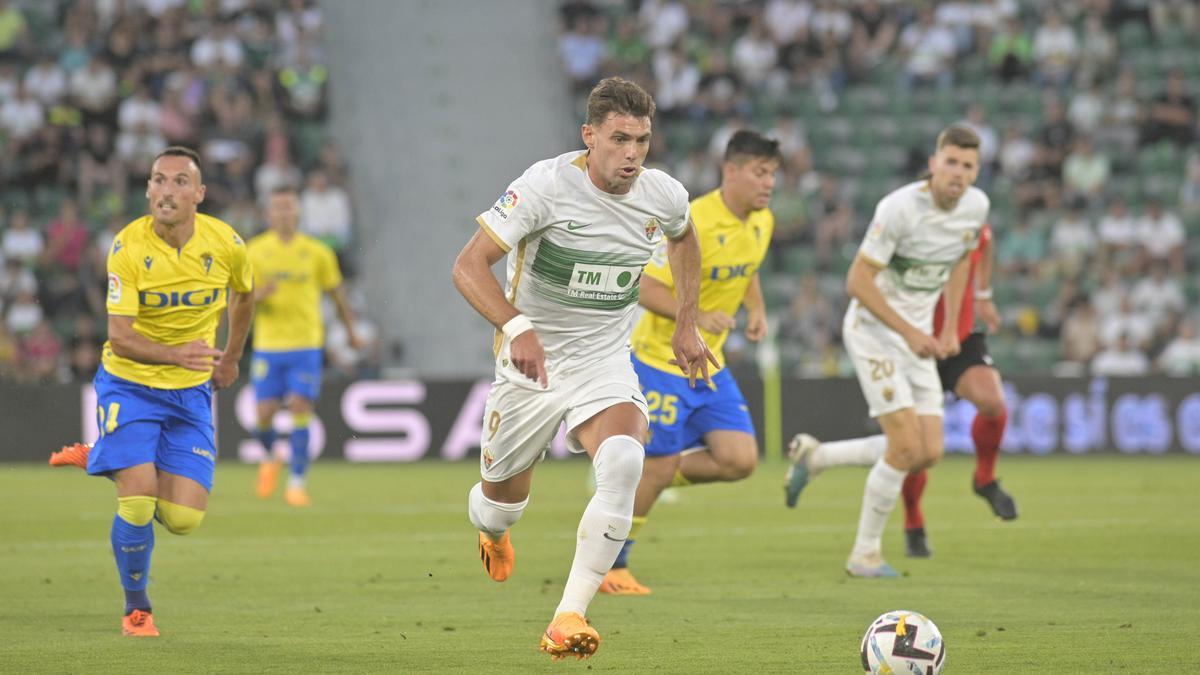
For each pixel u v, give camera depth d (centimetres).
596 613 2448
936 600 2573
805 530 3859
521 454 2112
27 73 8338
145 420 2253
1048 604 2514
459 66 9188
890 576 2914
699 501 4762
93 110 7969
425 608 2525
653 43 9131
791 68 8900
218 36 8425
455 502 4684
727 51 9119
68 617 2428
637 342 2864
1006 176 8269
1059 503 4516
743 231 2877
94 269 7319
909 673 1755
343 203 7769
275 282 4653
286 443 6456
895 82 8931
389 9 9400
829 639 2175
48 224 7625
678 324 2144
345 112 8888
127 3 8662
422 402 6506
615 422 1988
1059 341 7319
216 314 2395
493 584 2845
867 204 8312
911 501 3231
